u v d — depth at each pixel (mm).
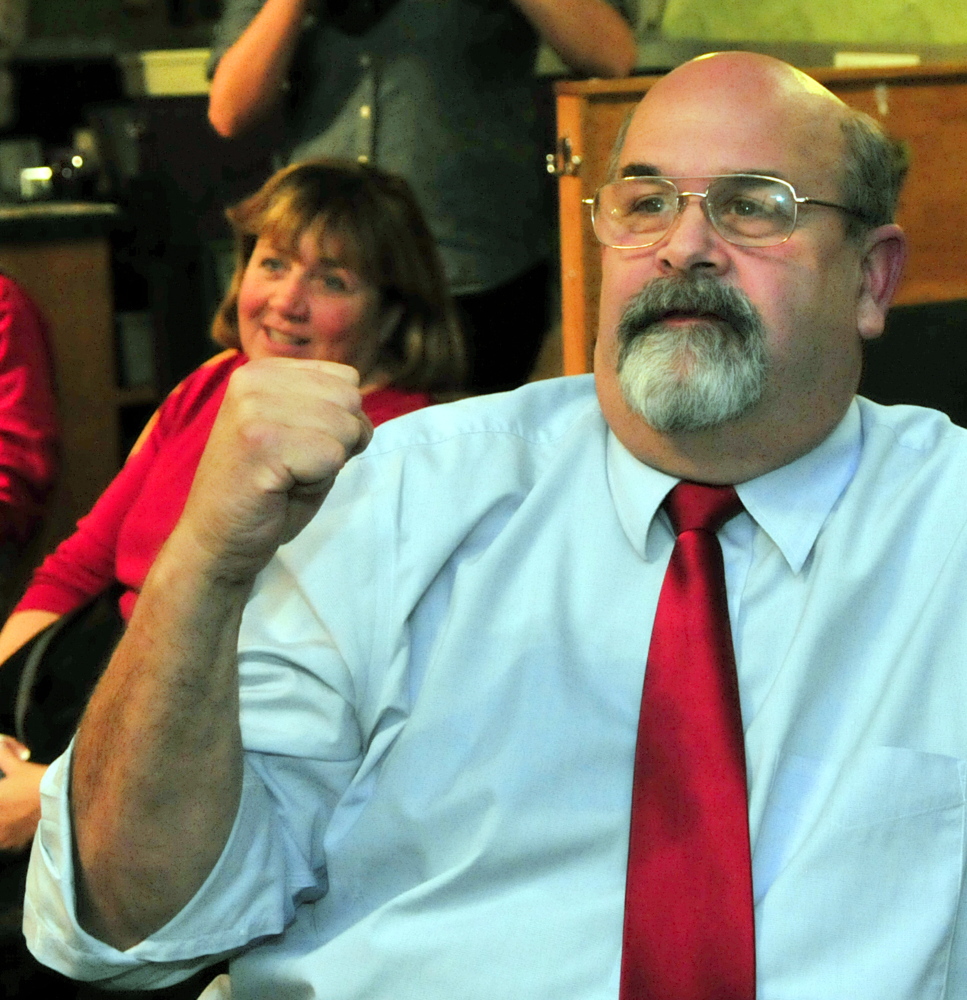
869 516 2945
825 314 2871
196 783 2578
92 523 5117
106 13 11680
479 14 6109
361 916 2896
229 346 5082
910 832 2654
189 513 2504
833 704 2795
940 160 5016
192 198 9336
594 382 3352
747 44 10031
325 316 4602
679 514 2938
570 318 4520
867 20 10016
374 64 6137
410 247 4684
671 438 2893
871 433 3084
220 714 2574
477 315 6434
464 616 2922
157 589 2521
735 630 2885
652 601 2912
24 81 10516
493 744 2838
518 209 6488
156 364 9359
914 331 4273
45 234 8719
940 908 2615
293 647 2943
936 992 2596
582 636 2896
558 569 2967
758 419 2852
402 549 3010
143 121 9297
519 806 2787
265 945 2934
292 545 3047
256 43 6062
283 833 2889
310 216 4543
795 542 2898
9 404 6039
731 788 2637
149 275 9359
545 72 8508
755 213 2826
